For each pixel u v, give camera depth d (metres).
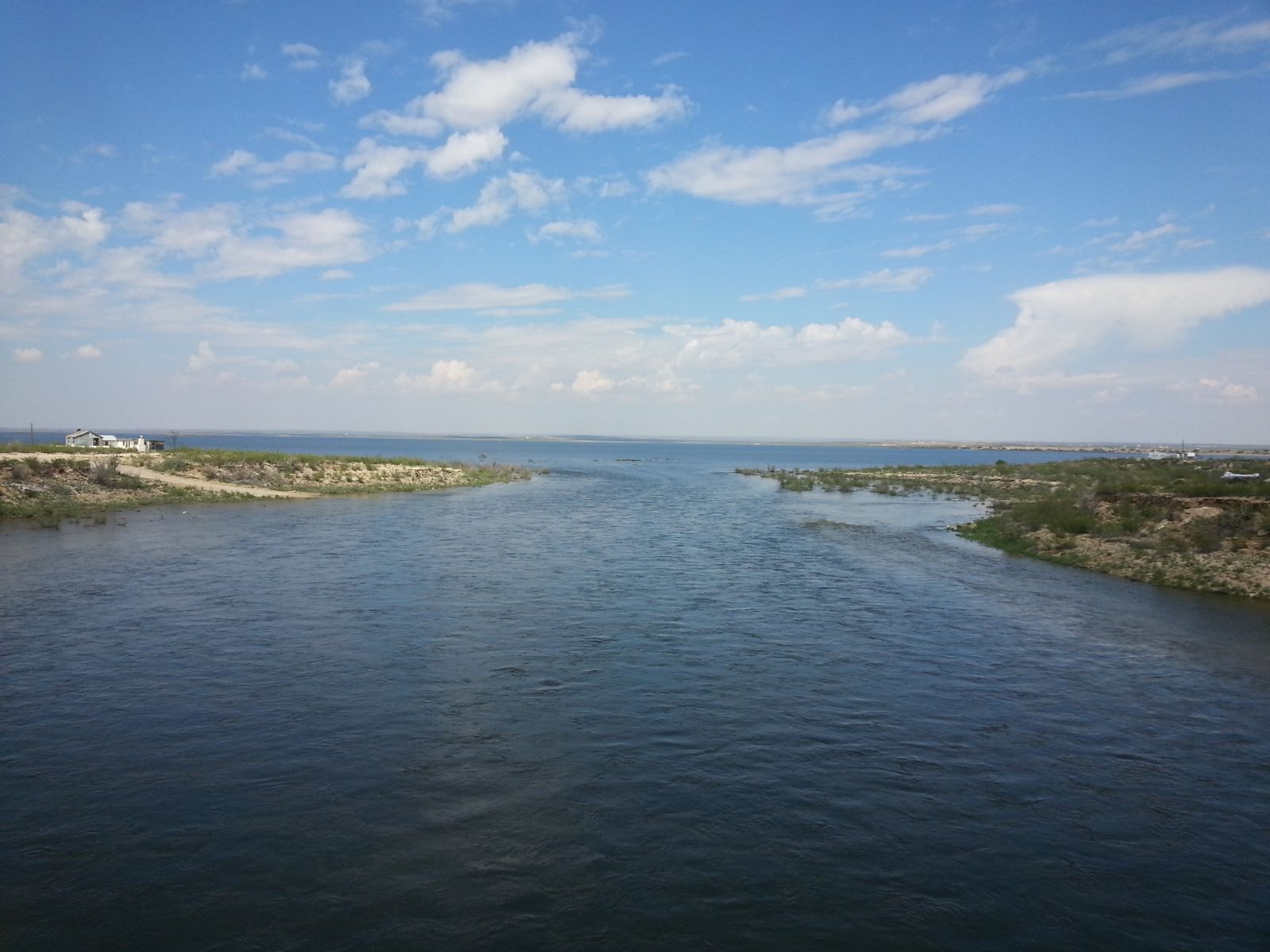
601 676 14.38
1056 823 9.19
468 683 13.83
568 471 106.56
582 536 34.75
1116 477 52.59
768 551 30.44
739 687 13.89
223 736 11.27
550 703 12.91
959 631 18.16
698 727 11.97
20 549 27.77
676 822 9.02
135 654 15.27
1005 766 10.76
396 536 33.28
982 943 6.96
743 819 9.13
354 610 19.25
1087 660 15.92
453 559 27.41
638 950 6.75
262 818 8.91
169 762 10.37
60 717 11.90
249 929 6.92
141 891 7.46
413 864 8.02
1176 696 13.78
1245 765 10.92
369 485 60.72
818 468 125.94
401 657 15.35
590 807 9.34
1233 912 7.52
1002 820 9.24
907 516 45.12
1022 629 18.36
